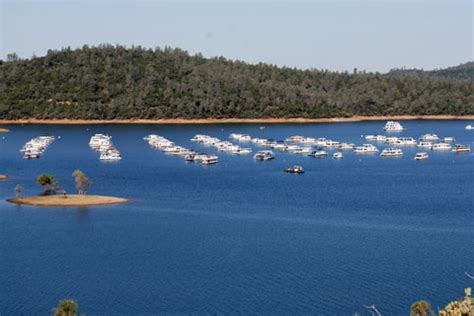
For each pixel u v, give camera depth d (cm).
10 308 11844
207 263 14538
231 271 13938
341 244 16262
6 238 16700
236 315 11481
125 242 16400
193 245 16138
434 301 12138
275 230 17912
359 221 19275
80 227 17975
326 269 14062
